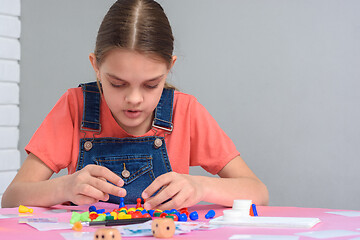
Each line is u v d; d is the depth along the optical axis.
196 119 1.39
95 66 1.17
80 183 1.00
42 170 1.25
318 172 2.31
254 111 2.45
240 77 2.48
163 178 1.00
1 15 2.45
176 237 0.66
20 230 0.73
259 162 2.45
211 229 0.73
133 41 0.99
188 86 2.62
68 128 1.31
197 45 2.59
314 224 0.76
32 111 2.64
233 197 1.14
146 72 1.01
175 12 2.64
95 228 0.75
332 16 2.27
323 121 2.29
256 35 2.44
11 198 1.14
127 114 1.08
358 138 2.21
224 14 2.52
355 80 2.21
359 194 2.21
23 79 2.58
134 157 1.29
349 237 0.65
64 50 2.75
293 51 2.36
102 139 1.30
